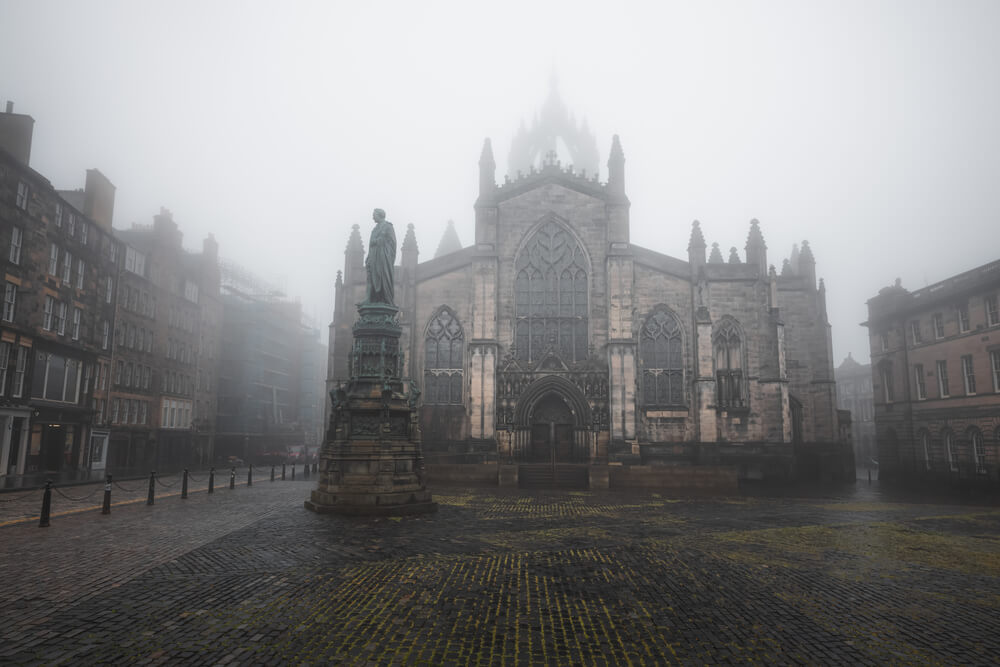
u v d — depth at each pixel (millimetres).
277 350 86000
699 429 44094
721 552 15742
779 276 52719
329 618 9773
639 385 46094
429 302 47219
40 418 40406
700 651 8602
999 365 41469
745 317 46281
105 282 49562
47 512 18250
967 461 43906
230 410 75125
